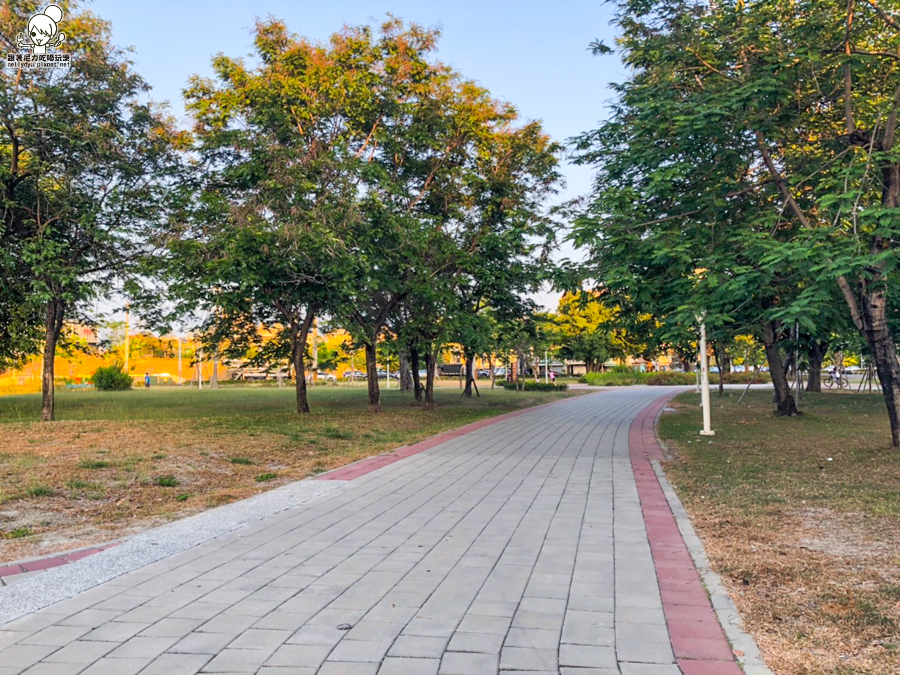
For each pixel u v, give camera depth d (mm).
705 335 15336
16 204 16266
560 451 12891
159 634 3916
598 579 4934
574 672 3426
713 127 10734
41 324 20734
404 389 41938
